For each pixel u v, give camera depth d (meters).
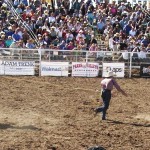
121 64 40.06
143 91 33.59
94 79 38.31
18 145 18.75
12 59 38.91
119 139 20.31
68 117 24.38
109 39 44.78
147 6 57.19
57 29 44.12
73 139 20.00
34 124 22.53
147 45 45.88
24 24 44.91
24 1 49.56
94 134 21.02
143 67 40.47
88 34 45.25
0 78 36.66
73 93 31.39
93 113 25.58
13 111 25.17
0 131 20.98
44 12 47.38
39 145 18.83
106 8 51.75
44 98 29.19
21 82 35.19
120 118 24.64
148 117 25.17
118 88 24.03
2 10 45.75
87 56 40.03
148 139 20.50
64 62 39.41
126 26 48.34
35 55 39.16
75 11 50.72
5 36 42.19
